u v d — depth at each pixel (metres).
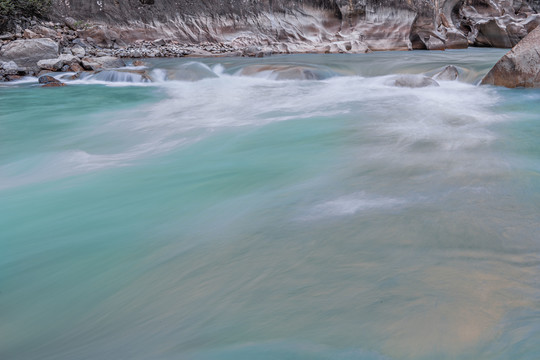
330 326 1.75
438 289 1.96
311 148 4.79
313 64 11.67
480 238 2.47
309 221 2.84
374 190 3.38
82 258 2.56
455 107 6.82
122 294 2.18
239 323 1.83
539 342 1.57
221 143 5.20
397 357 1.55
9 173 4.36
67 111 7.46
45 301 2.16
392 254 2.33
